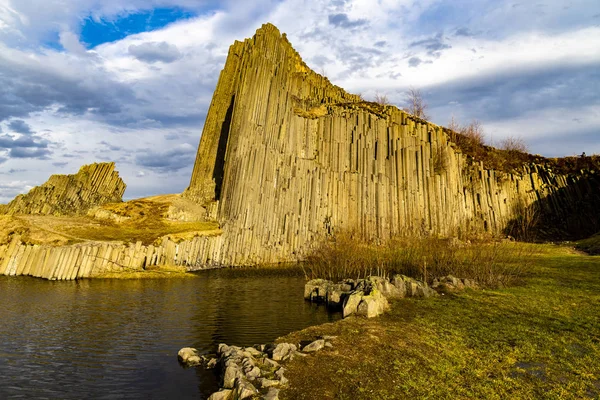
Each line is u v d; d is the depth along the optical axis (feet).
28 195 167.43
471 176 195.21
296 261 146.00
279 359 31.89
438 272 82.94
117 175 195.31
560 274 73.05
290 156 164.35
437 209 178.60
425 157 185.16
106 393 27.84
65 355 35.86
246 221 137.59
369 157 178.70
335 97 217.77
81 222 121.08
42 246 93.25
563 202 194.18
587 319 42.73
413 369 29.91
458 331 39.91
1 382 29.48
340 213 168.45
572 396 25.50
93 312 54.24
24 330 43.91
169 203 151.43
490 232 177.37
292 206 156.46
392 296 58.23
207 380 30.14
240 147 142.20
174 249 110.93
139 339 41.34
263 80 156.25
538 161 214.07
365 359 31.99
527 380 28.07
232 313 55.77
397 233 164.76
